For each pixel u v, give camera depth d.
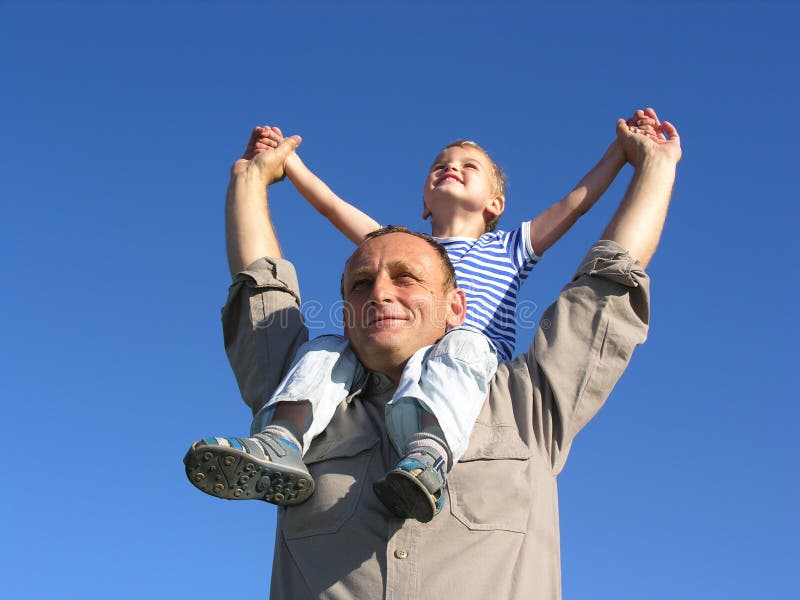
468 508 3.55
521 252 5.45
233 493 3.53
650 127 4.98
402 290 3.98
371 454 3.75
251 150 5.36
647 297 4.03
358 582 3.45
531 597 3.47
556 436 3.85
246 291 4.43
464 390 3.68
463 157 6.14
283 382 3.91
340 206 5.45
